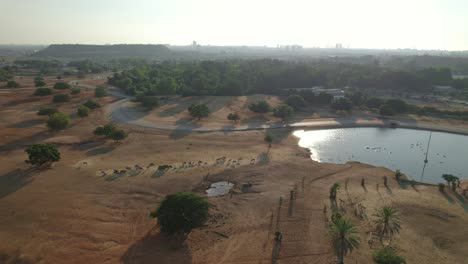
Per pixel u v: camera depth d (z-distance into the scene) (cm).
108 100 15275
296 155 8956
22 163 7456
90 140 9512
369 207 5922
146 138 9988
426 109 14625
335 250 4266
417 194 6594
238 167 7869
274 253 4575
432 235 5088
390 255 4028
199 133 10719
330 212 5706
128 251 4534
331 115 14000
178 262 4334
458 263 4441
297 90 18112
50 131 10056
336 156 9394
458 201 6325
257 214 5631
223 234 5000
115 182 6775
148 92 16612
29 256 4341
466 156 9681
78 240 4753
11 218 5244
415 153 9875
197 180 7069
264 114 13562
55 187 6394
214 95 17062
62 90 16262
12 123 10644
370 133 11850
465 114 13975
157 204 5941
